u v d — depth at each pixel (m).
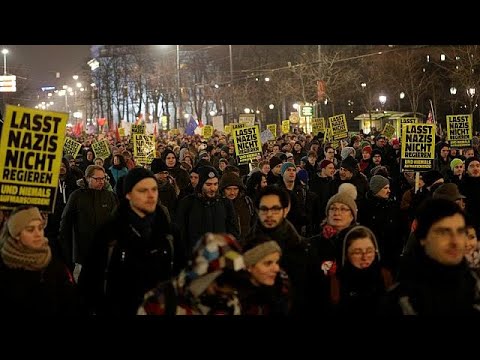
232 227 8.05
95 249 5.21
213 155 19.97
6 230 4.72
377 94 58.72
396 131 35.28
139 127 23.95
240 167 17.42
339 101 60.62
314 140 22.66
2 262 4.63
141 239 5.14
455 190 7.89
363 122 50.28
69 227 8.03
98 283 5.15
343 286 4.86
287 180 9.89
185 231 7.89
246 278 3.88
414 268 3.90
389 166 18.03
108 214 8.03
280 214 5.48
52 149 5.91
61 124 5.93
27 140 5.82
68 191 11.65
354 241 4.81
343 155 15.99
